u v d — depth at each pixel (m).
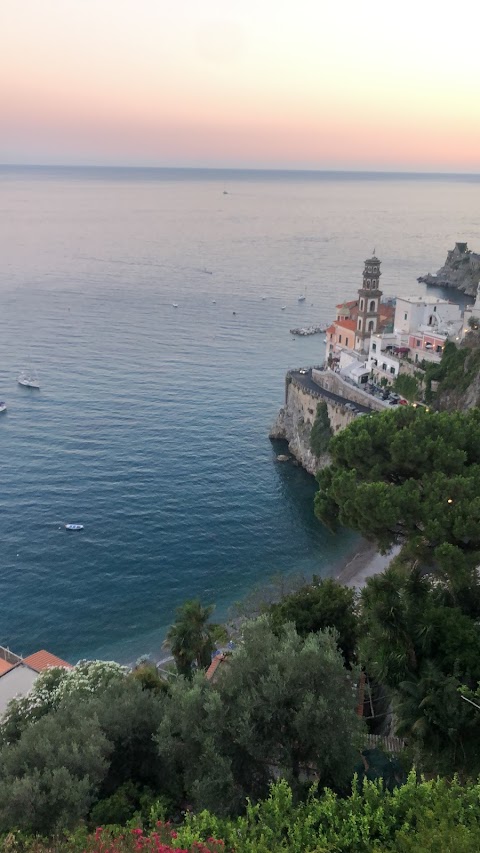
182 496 84.88
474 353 83.81
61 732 24.83
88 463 93.00
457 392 83.00
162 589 65.75
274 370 143.25
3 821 21.22
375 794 20.38
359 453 36.81
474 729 26.16
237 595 64.94
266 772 23.77
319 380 103.50
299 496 86.75
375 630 31.53
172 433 105.75
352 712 24.22
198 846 17.59
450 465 34.31
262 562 71.06
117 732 24.88
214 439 104.31
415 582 32.62
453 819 19.12
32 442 99.50
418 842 17.98
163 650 56.66
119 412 114.00
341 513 34.84
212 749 22.17
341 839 18.45
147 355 151.38
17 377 130.62
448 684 26.59
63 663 44.44
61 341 160.62
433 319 104.19
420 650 29.69
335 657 25.14
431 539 30.97
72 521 77.19
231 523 78.94
